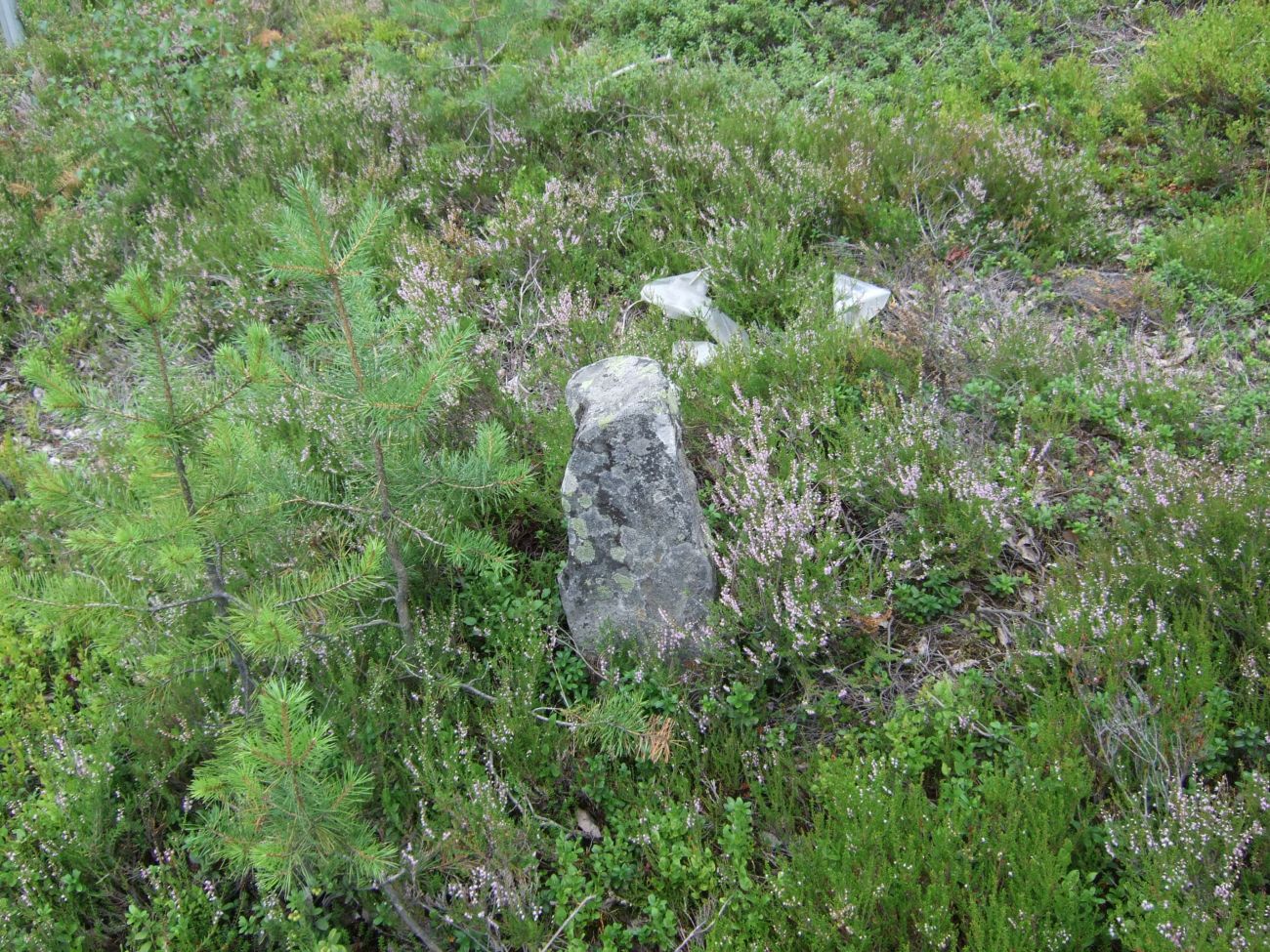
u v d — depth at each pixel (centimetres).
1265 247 521
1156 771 291
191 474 289
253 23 986
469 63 712
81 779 319
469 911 285
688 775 337
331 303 295
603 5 909
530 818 312
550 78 779
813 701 351
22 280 642
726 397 451
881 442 414
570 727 342
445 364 305
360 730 329
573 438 387
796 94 766
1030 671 336
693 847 305
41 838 313
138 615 299
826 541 366
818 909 277
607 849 317
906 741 325
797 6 850
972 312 505
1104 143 657
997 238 564
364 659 359
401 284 545
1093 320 505
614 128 707
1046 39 778
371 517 334
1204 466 384
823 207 589
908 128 657
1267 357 473
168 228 662
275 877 244
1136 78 684
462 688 358
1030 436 436
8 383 571
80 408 270
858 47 805
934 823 288
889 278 545
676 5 872
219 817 277
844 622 365
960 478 384
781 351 474
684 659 368
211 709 329
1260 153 605
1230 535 340
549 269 573
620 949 295
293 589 307
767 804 326
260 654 284
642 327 519
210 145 745
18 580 284
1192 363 468
